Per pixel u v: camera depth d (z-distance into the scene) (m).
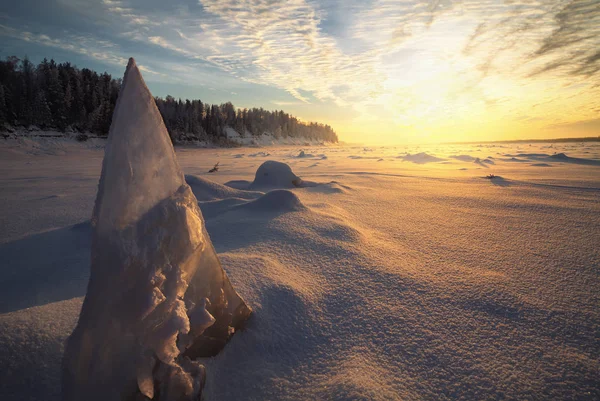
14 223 4.64
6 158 21.84
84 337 0.97
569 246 3.36
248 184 8.15
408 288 2.33
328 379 1.45
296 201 4.74
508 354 1.61
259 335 1.72
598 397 1.33
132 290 1.09
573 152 22.94
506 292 2.27
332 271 2.62
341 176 10.40
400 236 3.73
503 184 8.30
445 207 5.45
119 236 1.09
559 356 1.59
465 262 2.88
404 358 1.58
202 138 57.34
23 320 1.37
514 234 3.83
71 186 8.60
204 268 1.47
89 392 0.97
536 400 1.32
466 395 1.35
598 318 1.94
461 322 1.90
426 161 18.28
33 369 1.18
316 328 1.84
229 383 1.43
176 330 1.14
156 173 1.24
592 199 6.09
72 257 3.09
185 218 1.29
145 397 1.11
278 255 2.93
